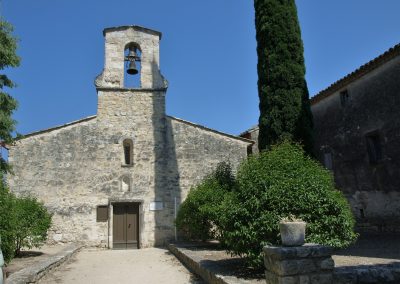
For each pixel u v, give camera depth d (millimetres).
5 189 9539
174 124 17031
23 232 11172
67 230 15383
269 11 11812
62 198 15570
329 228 6656
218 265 8031
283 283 4734
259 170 7125
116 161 16297
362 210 14820
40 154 15719
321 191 6762
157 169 16516
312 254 4867
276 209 6570
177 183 16500
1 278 4449
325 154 17031
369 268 5383
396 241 10953
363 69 14477
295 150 7875
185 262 10391
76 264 11398
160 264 10984
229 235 6844
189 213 13516
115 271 9969
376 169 14109
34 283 7879
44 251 13164
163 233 16031
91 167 16047
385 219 13648
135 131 16703
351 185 15438
